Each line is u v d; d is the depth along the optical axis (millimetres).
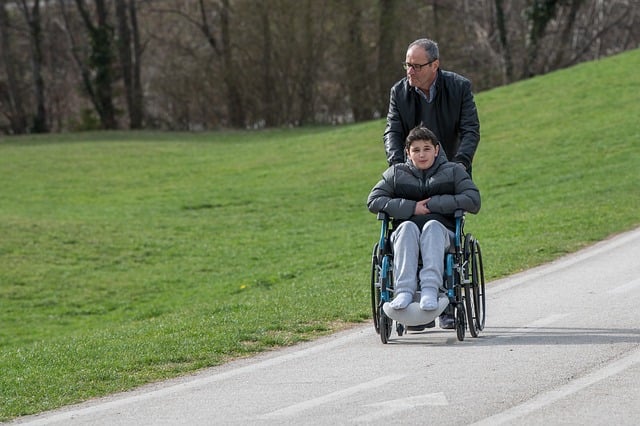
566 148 52438
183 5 97188
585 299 18344
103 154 70500
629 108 59438
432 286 14156
